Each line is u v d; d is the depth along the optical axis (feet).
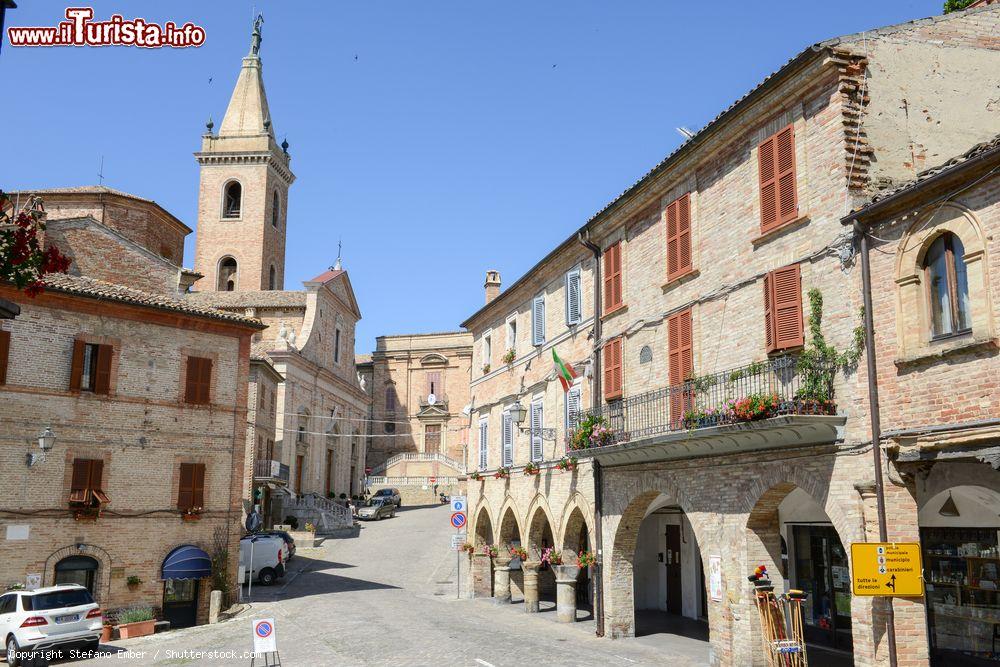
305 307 213.25
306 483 199.93
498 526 107.24
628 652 67.67
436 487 236.02
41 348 90.99
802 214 53.21
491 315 117.70
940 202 43.88
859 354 48.26
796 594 53.42
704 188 64.90
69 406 91.97
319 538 161.17
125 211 148.25
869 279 47.93
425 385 284.61
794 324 53.06
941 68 53.52
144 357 98.43
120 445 95.04
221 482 102.63
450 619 88.58
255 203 255.50
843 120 50.52
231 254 253.65
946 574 54.85
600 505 77.92
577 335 87.81
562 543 87.86
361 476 246.68
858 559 43.83
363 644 73.51
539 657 65.21
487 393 116.88
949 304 43.91
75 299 92.89
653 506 77.20
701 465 62.80
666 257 69.26
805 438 51.49
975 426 41.37
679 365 66.23
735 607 57.72
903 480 45.57
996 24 55.31
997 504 50.26
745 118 58.85
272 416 171.63
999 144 40.65
